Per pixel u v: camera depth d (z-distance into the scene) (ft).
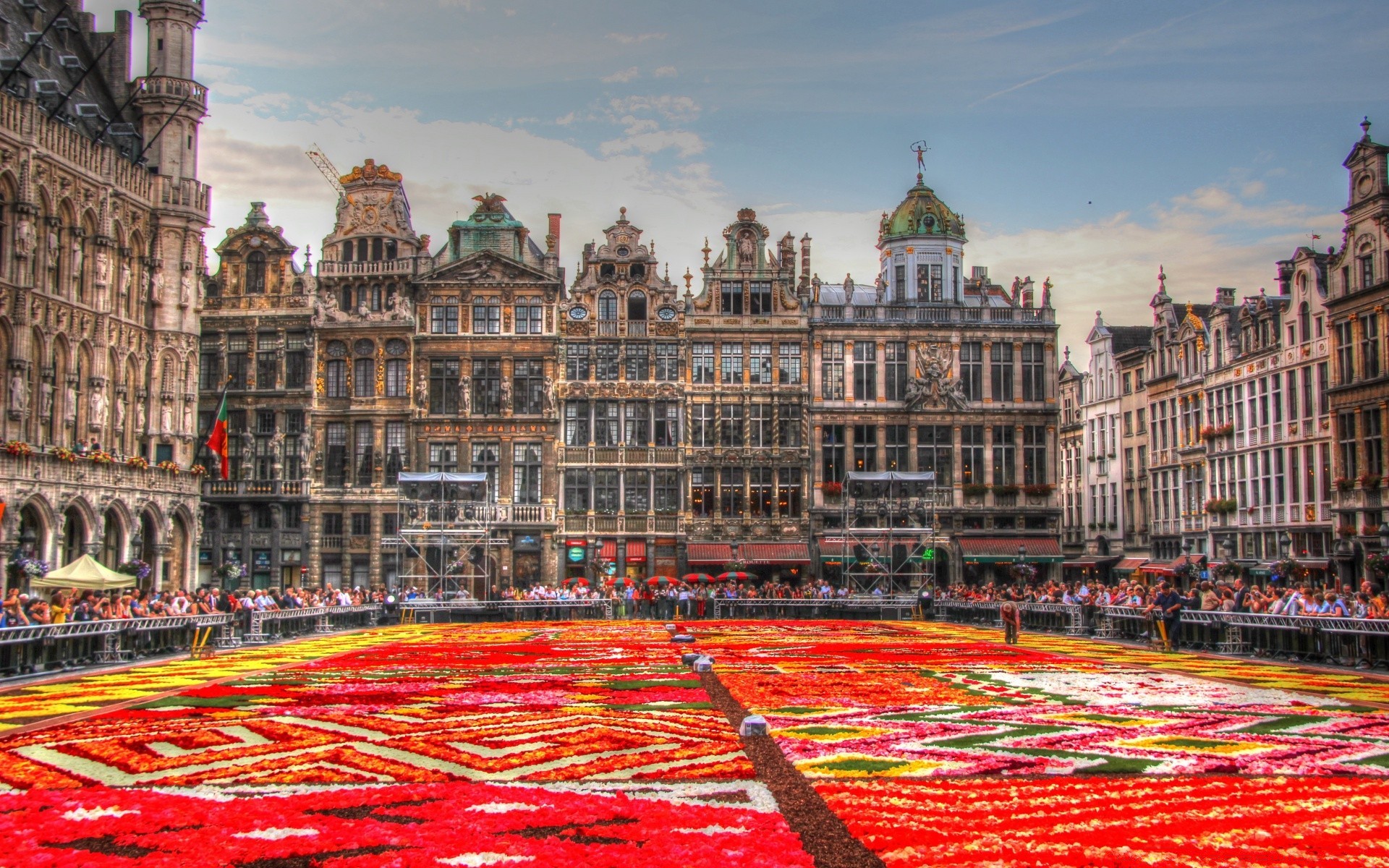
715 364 243.81
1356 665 92.84
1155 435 250.37
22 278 161.27
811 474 241.35
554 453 237.86
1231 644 107.96
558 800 40.37
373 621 176.45
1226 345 220.84
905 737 53.93
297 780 44.19
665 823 37.11
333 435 238.48
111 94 205.46
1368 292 174.40
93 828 36.76
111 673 90.48
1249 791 42.09
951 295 253.85
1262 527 207.00
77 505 165.89
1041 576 247.29
